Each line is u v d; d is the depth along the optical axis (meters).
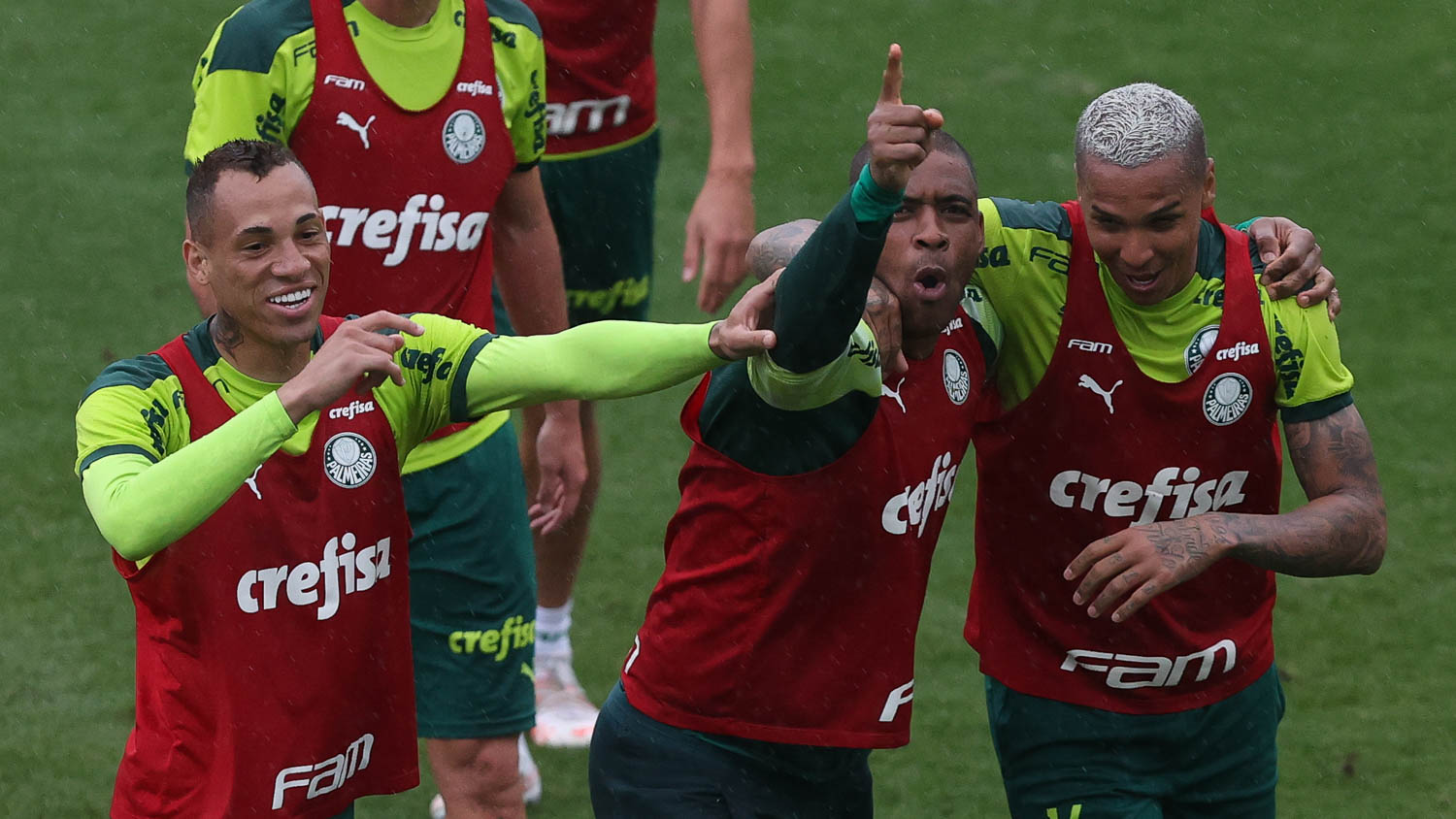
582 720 23.31
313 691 14.62
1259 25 48.47
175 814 14.65
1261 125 43.69
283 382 14.37
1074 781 16.55
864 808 16.23
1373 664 24.80
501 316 23.31
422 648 18.75
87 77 44.94
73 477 29.20
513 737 19.12
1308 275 15.62
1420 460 30.16
